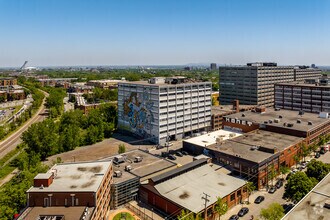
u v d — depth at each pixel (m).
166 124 162.00
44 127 137.75
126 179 92.75
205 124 184.50
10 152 140.88
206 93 182.38
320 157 132.38
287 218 56.75
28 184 85.19
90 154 140.88
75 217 64.88
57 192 70.00
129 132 180.38
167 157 132.38
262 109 179.88
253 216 82.44
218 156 114.44
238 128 162.88
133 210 88.06
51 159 133.00
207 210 79.19
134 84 172.38
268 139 131.00
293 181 84.62
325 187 69.38
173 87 162.50
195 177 96.19
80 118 189.38
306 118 162.12
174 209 81.75
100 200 75.06
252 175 101.50
